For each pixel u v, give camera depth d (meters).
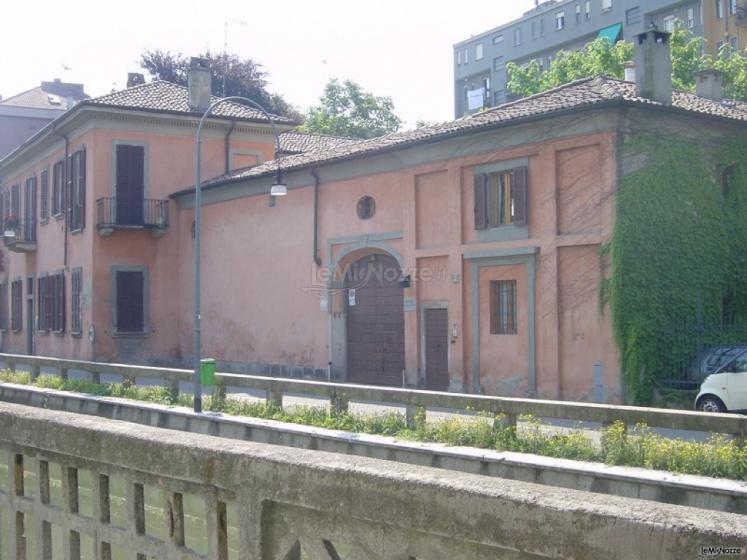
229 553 2.86
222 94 51.50
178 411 17.98
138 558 3.24
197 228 19.55
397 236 23.78
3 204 43.72
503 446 12.27
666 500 9.91
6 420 3.92
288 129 35.78
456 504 2.12
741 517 1.82
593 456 11.29
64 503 3.67
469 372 21.81
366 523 2.37
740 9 53.66
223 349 30.64
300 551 2.58
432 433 13.41
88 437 3.38
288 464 2.55
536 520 1.96
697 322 19.50
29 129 53.81
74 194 33.59
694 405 17.52
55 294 35.97
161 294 33.00
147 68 56.31
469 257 21.67
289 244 27.66
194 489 2.96
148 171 32.75
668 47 20.59
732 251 20.77
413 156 23.14
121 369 21.28
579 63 41.84
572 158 19.59
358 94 67.44
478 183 21.48
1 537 4.19
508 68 45.44
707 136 20.41
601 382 18.89
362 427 14.63
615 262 18.58
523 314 20.53
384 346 24.98
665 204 19.28
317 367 26.55
